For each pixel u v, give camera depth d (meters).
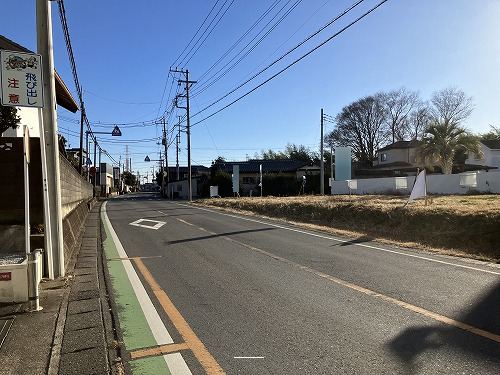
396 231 12.95
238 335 4.51
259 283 6.74
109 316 5.16
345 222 15.71
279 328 4.71
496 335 4.41
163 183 76.69
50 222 6.99
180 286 6.62
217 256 9.17
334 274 7.35
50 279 6.77
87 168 41.69
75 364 3.73
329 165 58.19
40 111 6.83
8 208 8.27
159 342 4.33
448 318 4.97
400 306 5.46
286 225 15.64
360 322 4.87
